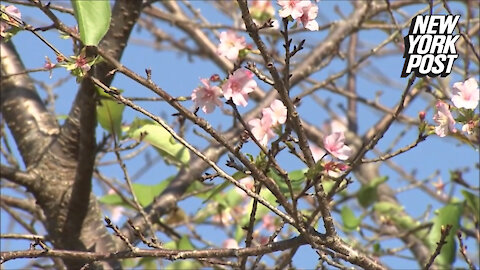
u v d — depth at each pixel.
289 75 3.84
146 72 3.87
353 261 3.90
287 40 3.83
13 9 3.93
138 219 4.36
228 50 3.94
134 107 3.88
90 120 4.12
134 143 4.21
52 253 3.90
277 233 3.94
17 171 4.25
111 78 4.07
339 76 4.54
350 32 4.70
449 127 3.91
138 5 4.16
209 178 3.88
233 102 3.85
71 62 3.90
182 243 4.48
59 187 4.25
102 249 4.26
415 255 4.71
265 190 4.23
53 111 4.64
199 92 3.87
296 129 3.85
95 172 4.45
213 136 3.86
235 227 4.74
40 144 4.28
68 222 4.25
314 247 3.89
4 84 4.36
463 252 4.10
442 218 4.49
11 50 4.39
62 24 3.91
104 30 3.91
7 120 4.33
